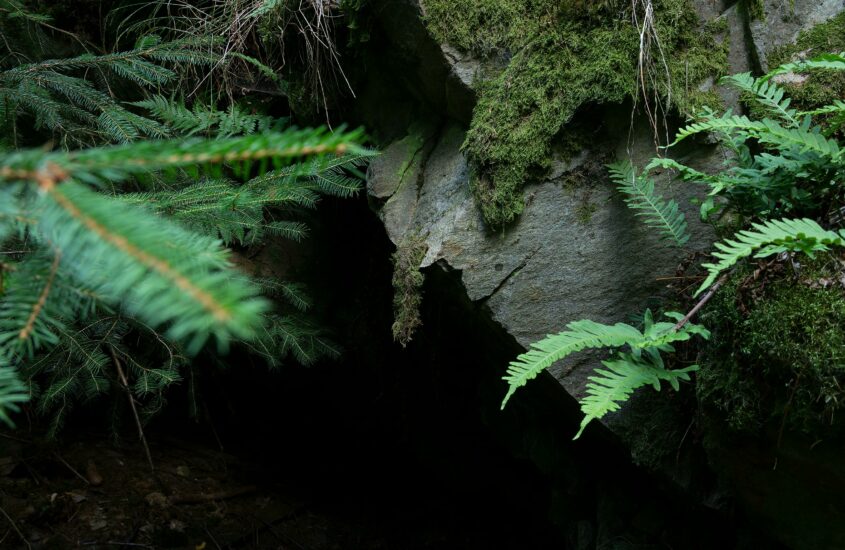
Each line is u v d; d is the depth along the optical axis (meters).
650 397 2.34
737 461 1.94
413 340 4.04
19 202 0.60
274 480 4.53
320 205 4.16
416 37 2.67
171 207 2.18
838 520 1.81
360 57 3.07
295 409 4.81
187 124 2.97
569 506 3.14
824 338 1.58
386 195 2.93
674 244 2.30
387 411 4.55
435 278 2.81
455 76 2.62
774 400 1.73
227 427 4.76
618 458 2.84
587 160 2.43
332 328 4.08
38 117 2.63
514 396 3.23
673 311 2.10
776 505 1.93
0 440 3.72
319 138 0.62
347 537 4.32
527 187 2.49
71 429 4.10
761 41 2.23
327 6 2.98
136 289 0.50
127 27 3.83
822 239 1.46
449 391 4.12
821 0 2.21
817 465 1.74
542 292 2.46
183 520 3.80
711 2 2.34
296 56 3.28
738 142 2.03
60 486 3.65
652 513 2.73
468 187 2.66
